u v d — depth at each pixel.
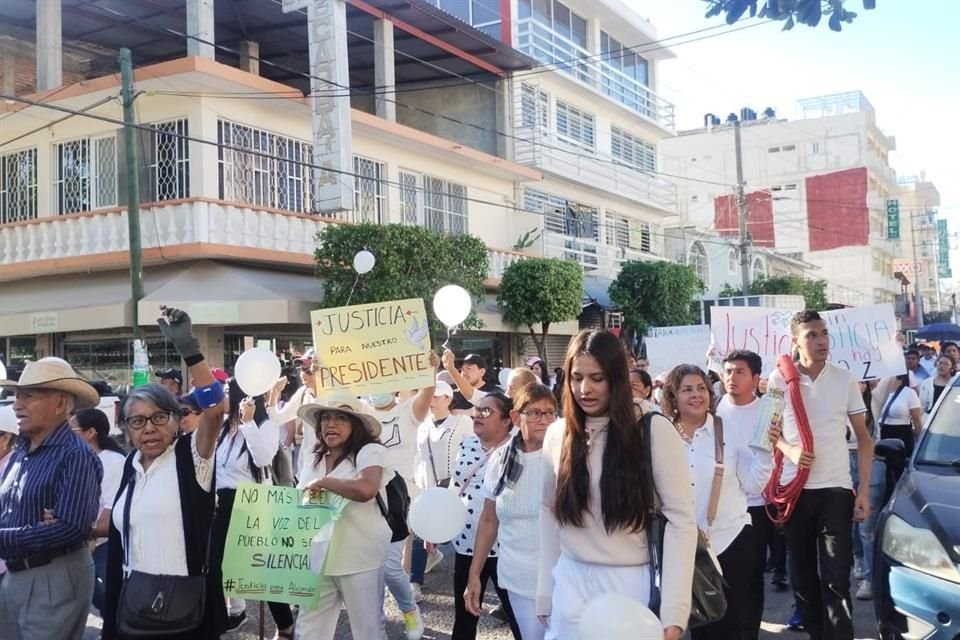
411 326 6.39
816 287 40.97
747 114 57.53
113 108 16.42
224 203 15.55
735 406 5.49
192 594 4.20
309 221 17.22
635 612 2.60
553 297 21.00
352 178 17.34
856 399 5.47
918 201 79.31
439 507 4.72
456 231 22.33
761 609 5.34
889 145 63.56
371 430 4.94
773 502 5.37
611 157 29.44
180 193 15.92
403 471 6.55
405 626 6.21
